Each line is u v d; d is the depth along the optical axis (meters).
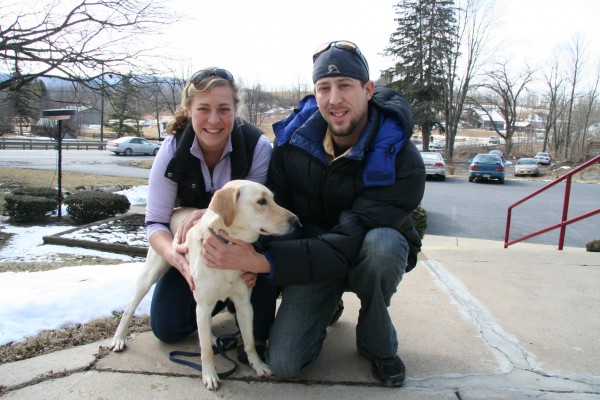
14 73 9.90
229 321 3.05
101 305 3.09
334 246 2.18
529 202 15.31
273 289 2.70
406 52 38.78
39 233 7.27
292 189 2.58
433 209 13.41
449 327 2.95
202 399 2.12
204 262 2.19
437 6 38.00
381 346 2.23
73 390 2.17
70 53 9.61
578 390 2.22
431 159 22.84
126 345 2.63
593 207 14.38
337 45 2.23
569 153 49.78
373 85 2.38
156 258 2.62
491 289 3.70
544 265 4.39
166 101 13.67
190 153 2.57
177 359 2.44
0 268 4.47
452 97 40.28
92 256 5.53
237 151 2.68
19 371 2.32
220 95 2.41
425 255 4.74
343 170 2.30
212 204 2.15
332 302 2.41
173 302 2.57
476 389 2.21
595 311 3.26
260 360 2.40
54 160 23.50
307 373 2.34
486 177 22.11
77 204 8.17
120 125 46.81
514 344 2.71
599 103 52.12
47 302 3.02
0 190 12.41
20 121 34.66
